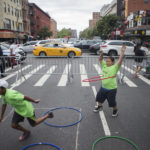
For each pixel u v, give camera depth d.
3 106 3.53
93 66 13.34
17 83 8.73
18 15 47.28
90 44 24.70
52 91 7.40
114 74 4.48
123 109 5.48
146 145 3.63
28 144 3.70
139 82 8.87
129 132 4.12
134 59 9.80
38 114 5.17
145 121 4.69
